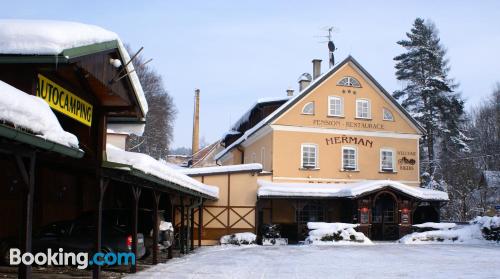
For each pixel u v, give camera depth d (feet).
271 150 109.09
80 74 34.68
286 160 108.47
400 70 168.25
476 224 101.14
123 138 102.68
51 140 24.13
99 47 33.50
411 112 161.07
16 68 29.17
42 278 39.60
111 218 49.01
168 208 81.66
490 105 213.46
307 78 129.70
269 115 111.96
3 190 46.73
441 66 166.61
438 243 94.94
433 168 158.10
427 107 159.63
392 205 103.50
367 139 114.21
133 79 41.09
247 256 67.15
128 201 69.10
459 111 162.30
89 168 37.45
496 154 183.83
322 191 98.73
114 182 66.54
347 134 112.98
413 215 111.86
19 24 29.91
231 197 97.30
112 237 45.47
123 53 38.06
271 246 87.66
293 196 96.99
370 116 115.24
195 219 96.12
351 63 115.03
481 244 93.56
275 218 102.99
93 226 46.42
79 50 30.45
